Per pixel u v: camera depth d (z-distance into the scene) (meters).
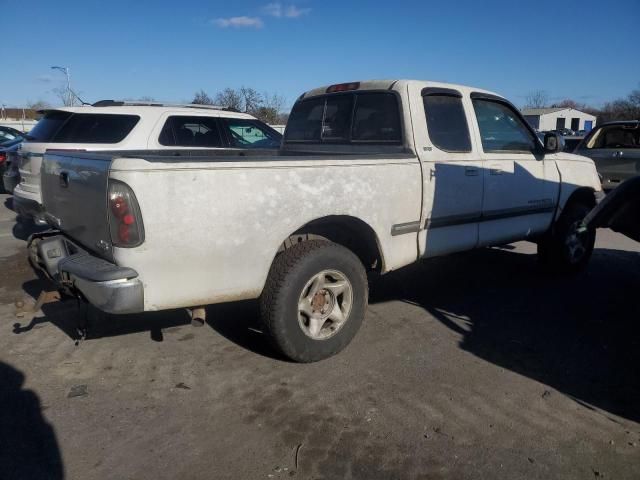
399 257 4.54
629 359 4.25
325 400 3.56
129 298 3.25
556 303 5.51
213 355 4.20
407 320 4.96
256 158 3.61
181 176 3.28
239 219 3.52
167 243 3.29
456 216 4.95
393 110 4.80
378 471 2.88
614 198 4.04
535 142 5.88
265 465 2.92
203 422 3.30
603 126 10.40
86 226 3.59
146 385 3.74
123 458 2.96
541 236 6.17
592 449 3.09
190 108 7.97
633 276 6.56
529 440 3.16
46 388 3.69
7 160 9.45
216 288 3.54
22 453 2.99
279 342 3.85
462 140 5.06
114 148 7.14
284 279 3.77
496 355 4.27
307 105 5.77
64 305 5.23
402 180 4.43
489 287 6.00
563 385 3.81
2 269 6.51
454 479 2.82
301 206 3.79
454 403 3.54
